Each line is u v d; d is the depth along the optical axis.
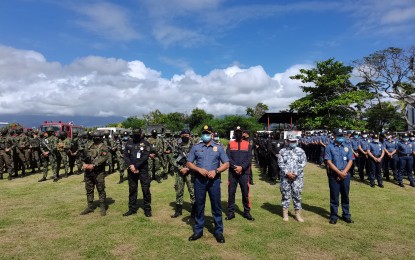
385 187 10.20
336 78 27.02
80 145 12.60
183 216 6.64
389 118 36.00
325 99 28.09
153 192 9.20
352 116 28.80
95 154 6.67
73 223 6.11
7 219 6.35
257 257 4.52
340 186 6.29
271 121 31.11
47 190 9.41
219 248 4.84
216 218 5.25
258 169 15.04
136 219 6.38
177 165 6.52
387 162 11.49
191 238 5.19
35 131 13.52
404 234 5.54
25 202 7.86
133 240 5.18
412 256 4.61
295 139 6.33
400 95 32.28
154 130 11.22
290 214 6.83
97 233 5.51
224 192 9.41
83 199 8.20
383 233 5.59
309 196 8.61
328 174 6.32
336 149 6.24
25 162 12.84
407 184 10.85
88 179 6.84
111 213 6.86
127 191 9.41
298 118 30.00
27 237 5.31
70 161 12.91
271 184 10.70
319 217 6.61
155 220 6.34
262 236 5.39
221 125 43.66
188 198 8.41
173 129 49.78
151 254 4.61
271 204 7.76
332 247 4.93
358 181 11.48
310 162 18.09
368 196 8.73
